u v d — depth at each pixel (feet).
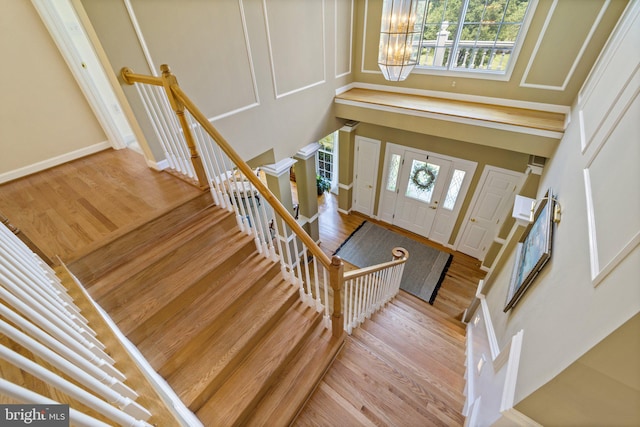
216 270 6.84
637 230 2.79
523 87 11.84
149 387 3.98
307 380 6.35
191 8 7.74
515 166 13.38
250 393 5.58
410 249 17.53
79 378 2.44
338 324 6.89
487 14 11.64
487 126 11.37
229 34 8.89
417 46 13.78
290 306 7.27
